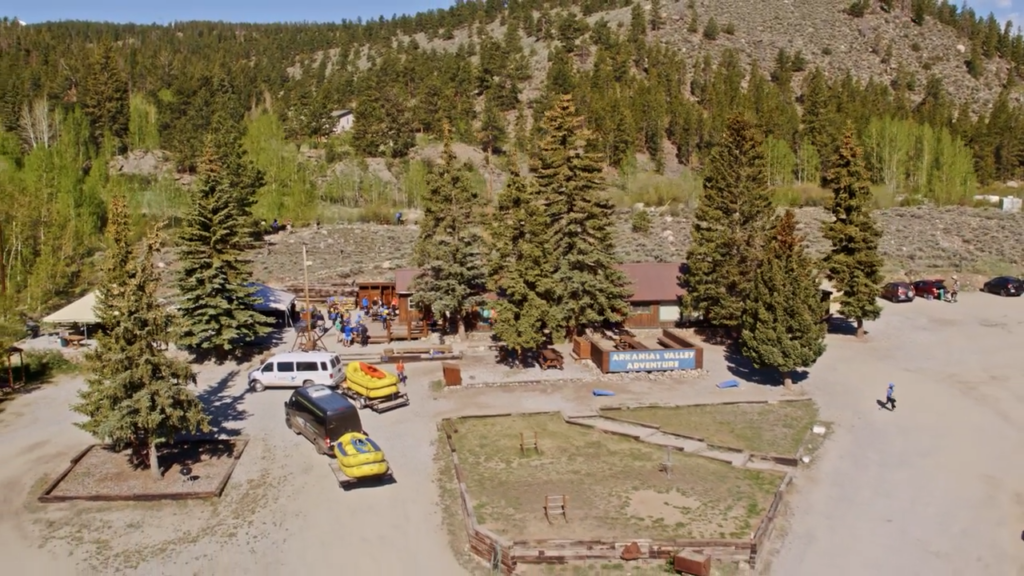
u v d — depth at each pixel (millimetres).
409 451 30719
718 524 24875
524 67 166625
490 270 42344
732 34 189250
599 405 36406
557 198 45312
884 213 92188
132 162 118688
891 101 149250
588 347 43031
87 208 74562
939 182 104750
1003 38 187875
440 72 160000
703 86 153000
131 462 29156
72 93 152750
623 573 22344
